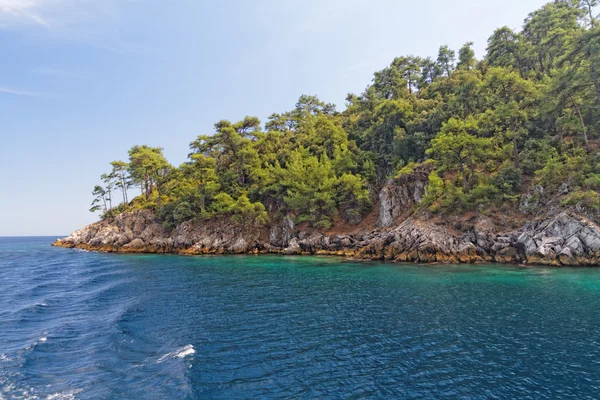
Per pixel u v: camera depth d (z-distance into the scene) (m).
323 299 31.28
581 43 47.94
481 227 51.66
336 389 14.92
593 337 20.19
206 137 97.19
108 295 35.97
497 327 22.27
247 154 89.69
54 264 67.56
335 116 111.12
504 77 58.59
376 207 72.88
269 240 77.75
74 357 19.23
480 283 35.72
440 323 23.38
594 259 42.09
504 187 53.25
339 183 74.75
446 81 83.94
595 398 13.82
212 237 81.50
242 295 33.84
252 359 18.30
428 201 58.81
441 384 15.17
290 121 118.06
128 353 19.62
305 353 18.94
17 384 16.11
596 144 52.34
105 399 14.65
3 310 30.78
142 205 104.19
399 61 107.19
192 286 39.12
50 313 29.36
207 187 85.00
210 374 16.64
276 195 81.88
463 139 54.47
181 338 21.78
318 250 69.69
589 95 52.91
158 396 14.74
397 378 15.82
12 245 175.75
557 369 16.36
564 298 28.91
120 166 118.56
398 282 37.72
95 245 100.69
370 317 25.28
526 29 82.94
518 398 13.91
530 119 60.12
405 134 73.69
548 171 49.56
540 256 44.97
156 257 74.25
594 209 44.16
